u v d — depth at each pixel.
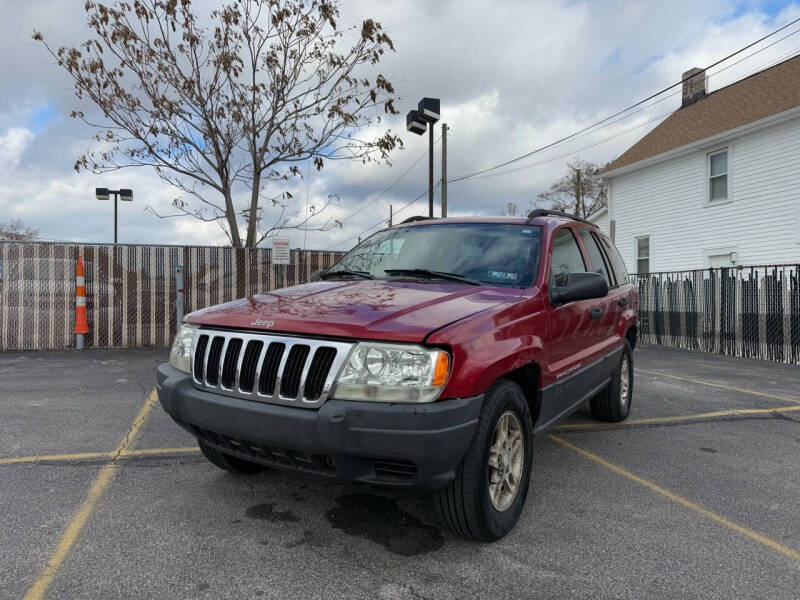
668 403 6.43
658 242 19.02
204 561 2.61
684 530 3.06
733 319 11.64
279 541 2.82
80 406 5.64
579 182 38.62
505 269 3.61
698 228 17.52
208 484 3.58
